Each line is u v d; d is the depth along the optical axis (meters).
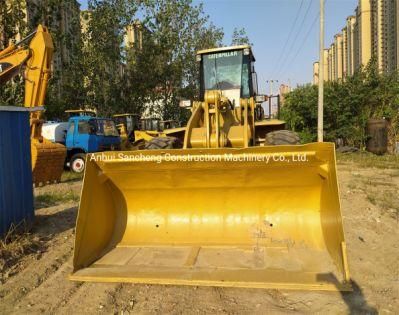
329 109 20.97
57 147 11.85
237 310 3.93
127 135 18.98
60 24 22.59
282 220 5.19
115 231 5.49
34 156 11.18
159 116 26.80
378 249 5.54
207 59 9.12
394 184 10.62
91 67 22.98
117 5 23.30
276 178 5.00
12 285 4.65
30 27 20.25
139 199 5.52
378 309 3.87
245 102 7.09
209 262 4.71
